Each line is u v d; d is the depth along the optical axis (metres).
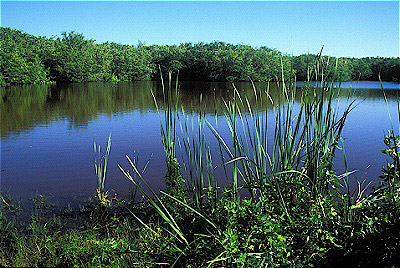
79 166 6.41
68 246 2.94
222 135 9.02
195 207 3.24
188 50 61.53
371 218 2.53
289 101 2.93
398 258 2.31
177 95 3.54
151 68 59.56
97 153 7.53
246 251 2.41
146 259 2.78
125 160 6.84
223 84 45.50
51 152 7.66
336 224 2.64
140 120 12.92
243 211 2.61
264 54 52.34
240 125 10.02
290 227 2.57
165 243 2.85
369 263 2.35
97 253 2.82
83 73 49.22
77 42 54.44
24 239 3.36
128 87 37.66
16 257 2.93
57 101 20.80
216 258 2.28
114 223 3.82
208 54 56.84
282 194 2.78
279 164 2.96
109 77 53.03
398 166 2.76
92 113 15.18
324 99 3.03
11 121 12.62
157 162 6.61
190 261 2.55
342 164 6.44
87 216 4.09
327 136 2.90
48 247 3.08
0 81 36.22
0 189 5.11
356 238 2.49
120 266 2.73
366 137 9.41
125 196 4.74
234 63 51.78
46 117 13.75
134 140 9.04
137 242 3.11
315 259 2.43
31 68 41.09
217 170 5.61
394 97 26.48
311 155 3.01
